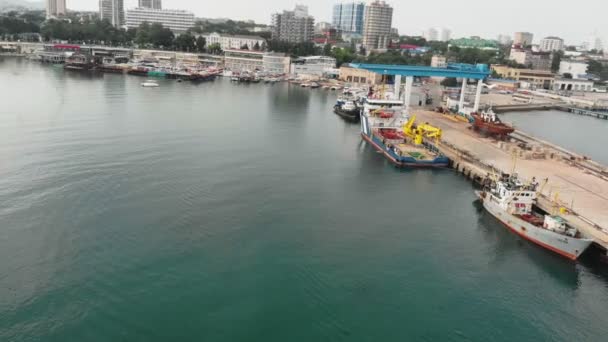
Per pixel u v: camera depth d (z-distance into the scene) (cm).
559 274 5744
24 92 16050
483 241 6475
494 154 10650
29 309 4547
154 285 5012
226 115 14350
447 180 9131
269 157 9800
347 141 12206
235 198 7356
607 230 6353
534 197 6981
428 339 4519
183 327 4438
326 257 5784
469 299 5153
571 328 4784
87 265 5284
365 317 4756
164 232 6094
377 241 6288
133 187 7488
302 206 7269
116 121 12112
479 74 15512
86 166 8300
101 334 4294
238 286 5091
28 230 5922
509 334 4650
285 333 4456
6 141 9600
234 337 4353
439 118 15575
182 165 8744
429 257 5966
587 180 8744
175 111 14275
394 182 8825
